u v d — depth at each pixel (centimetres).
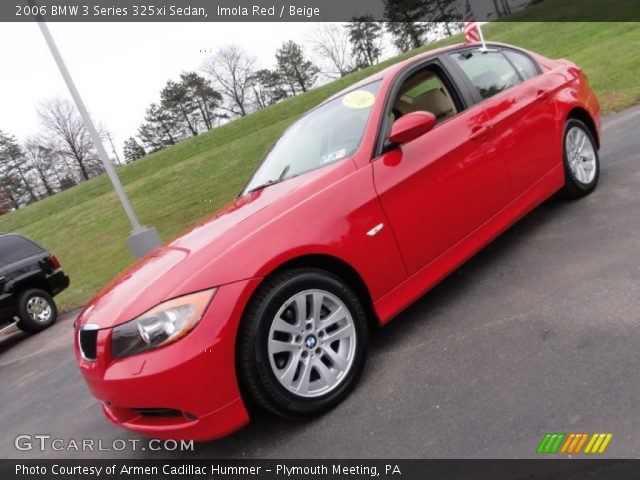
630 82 1049
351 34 6156
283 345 234
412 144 298
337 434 229
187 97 7019
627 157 510
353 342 259
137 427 231
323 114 357
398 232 279
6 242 795
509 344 255
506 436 193
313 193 264
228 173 2031
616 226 349
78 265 1424
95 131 858
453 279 360
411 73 332
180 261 241
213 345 215
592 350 227
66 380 471
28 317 775
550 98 396
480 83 359
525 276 324
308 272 244
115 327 224
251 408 275
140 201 2103
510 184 346
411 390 244
